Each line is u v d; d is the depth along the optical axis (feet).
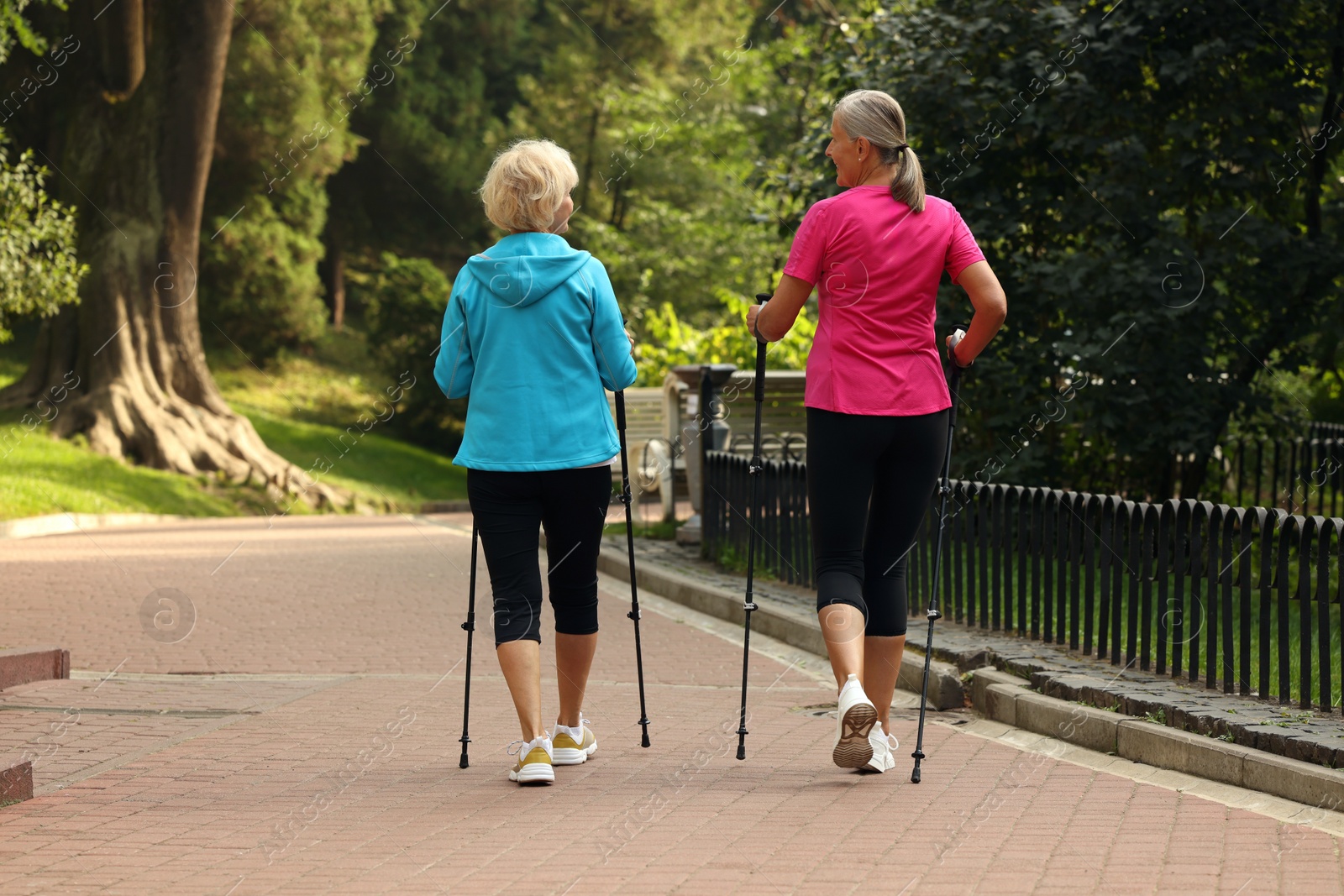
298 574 56.75
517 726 26.91
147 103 119.24
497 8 192.95
